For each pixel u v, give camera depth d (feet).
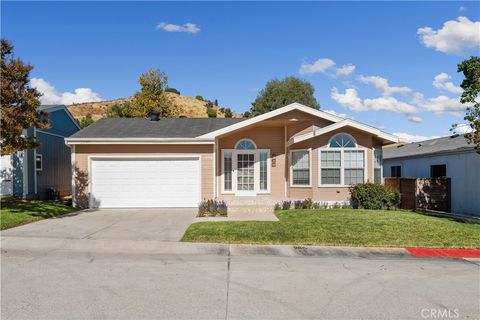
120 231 35.42
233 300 17.92
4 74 38.96
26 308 16.65
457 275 23.08
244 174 58.23
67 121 73.36
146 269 23.53
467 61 39.99
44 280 20.92
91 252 28.40
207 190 52.95
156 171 53.06
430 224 37.86
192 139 52.47
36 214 42.93
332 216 41.42
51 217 43.70
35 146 41.96
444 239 32.81
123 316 15.83
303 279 21.67
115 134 54.24
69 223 39.42
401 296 18.84
